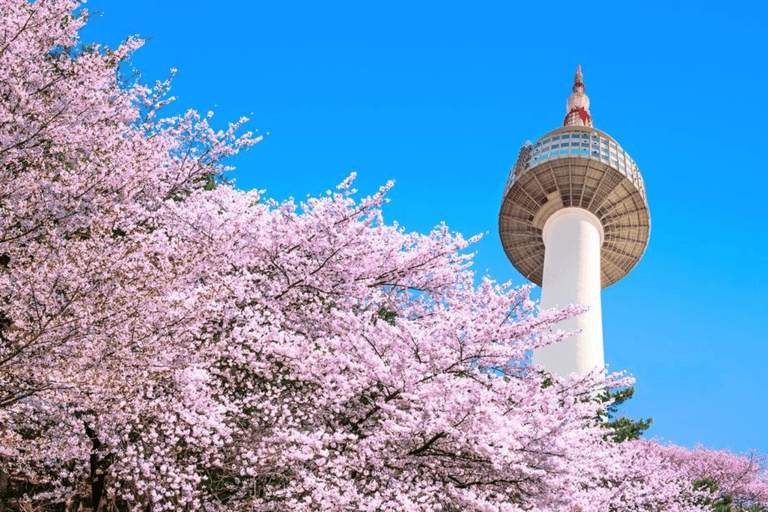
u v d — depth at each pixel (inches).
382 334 402.6
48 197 343.0
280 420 406.0
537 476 375.9
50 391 310.7
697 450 1502.2
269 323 464.1
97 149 392.5
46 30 384.5
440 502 387.5
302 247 479.8
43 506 437.1
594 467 496.7
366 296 509.0
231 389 442.9
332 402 422.9
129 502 387.2
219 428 366.3
